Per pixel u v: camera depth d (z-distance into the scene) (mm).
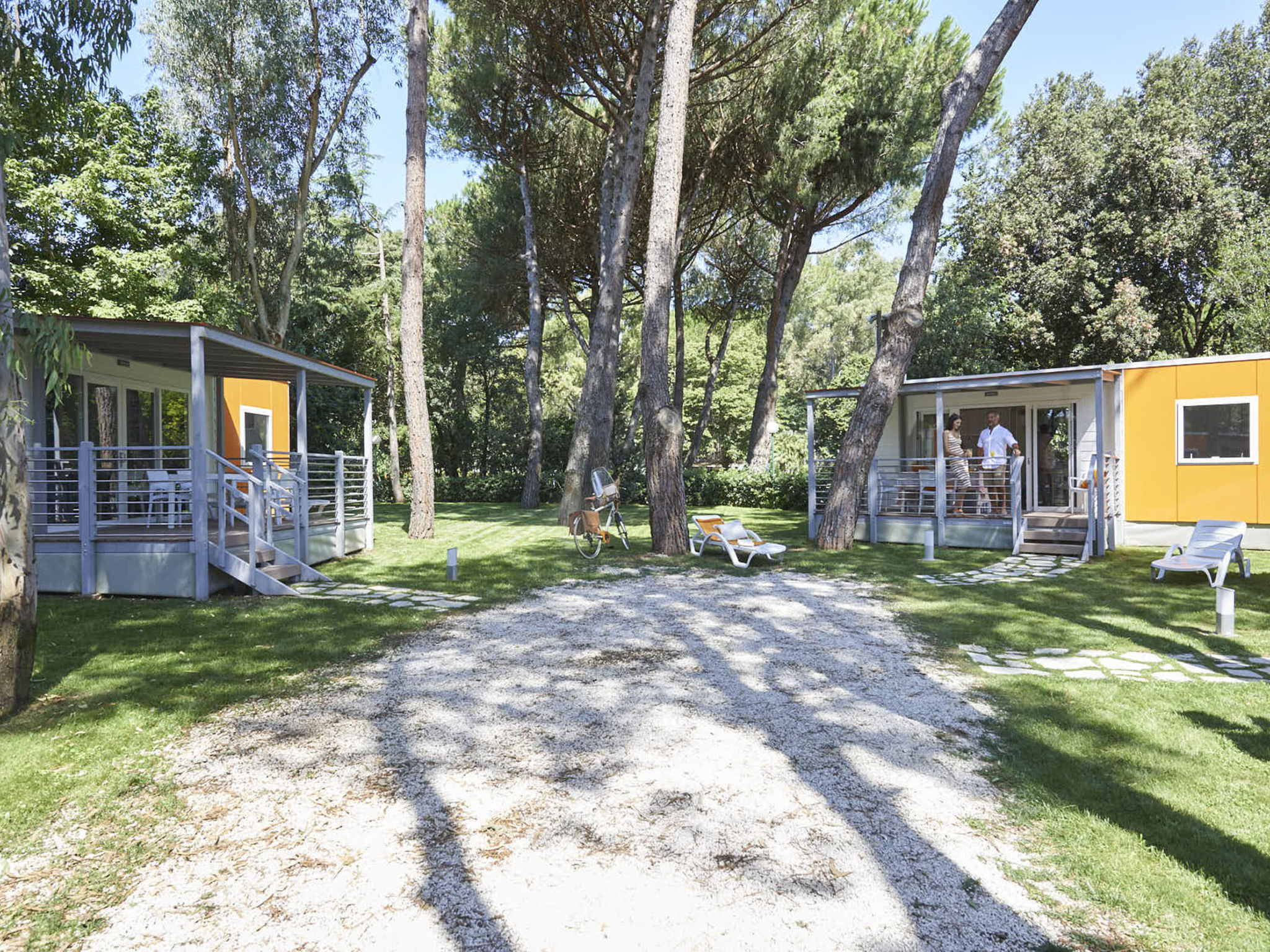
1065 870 2883
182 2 16906
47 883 2852
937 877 2846
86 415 10836
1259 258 19672
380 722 4508
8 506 4613
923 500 14750
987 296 22344
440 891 2768
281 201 20797
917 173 17984
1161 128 21625
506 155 20031
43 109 6672
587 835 3160
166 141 18234
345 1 19688
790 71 16703
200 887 2811
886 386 12312
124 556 8219
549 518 18734
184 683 5230
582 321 33094
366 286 28062
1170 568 8844
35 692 5012
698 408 35375
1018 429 14656
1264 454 11883
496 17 15797
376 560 11391
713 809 3385
